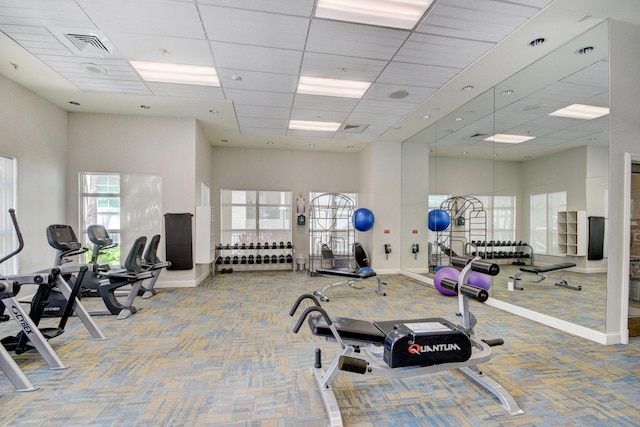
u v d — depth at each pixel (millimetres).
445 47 3387
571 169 3785
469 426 1843
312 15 2852
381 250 7430
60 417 1909
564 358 2740
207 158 7180
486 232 5152
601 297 3256
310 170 8344
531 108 4270
